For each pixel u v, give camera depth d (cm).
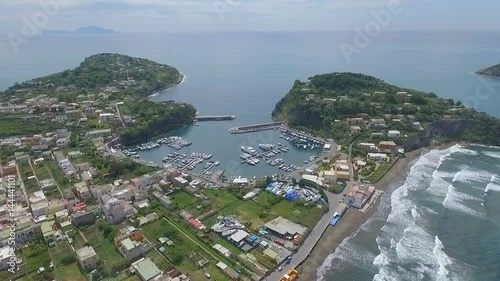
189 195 16375
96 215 14300
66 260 11644
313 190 16650
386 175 18438
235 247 12681
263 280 11181
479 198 16050
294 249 12588
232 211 15025
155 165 19875
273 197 16000
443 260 12244
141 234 12769
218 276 11231
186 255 12175
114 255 12056
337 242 13300
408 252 12700
